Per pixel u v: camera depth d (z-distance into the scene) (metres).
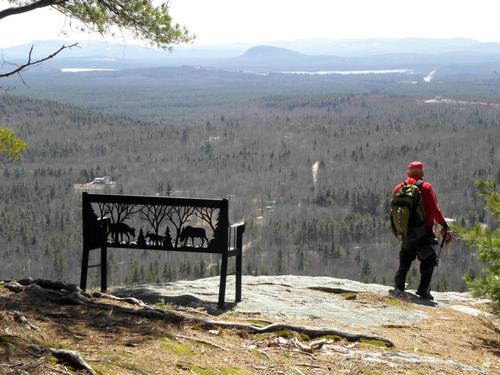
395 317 7.50
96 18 9.11
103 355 4.07
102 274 7.97
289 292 8.35
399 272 9.37
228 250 7.31
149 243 7.56
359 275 169.75
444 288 115.56
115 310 5.45
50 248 177.12
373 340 5.87
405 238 9.14
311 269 175.38
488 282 7.43
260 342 5.35
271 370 4.54
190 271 140.38
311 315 7.05
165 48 9.36
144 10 8.80
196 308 7.05
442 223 9.03
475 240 7.66
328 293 8.52
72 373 3.56
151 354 4.31
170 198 7.45
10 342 3.92
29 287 5.75
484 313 8.45
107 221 7.75
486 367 5.64
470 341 6.73
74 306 5.46
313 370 4.73
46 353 3.77
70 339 4.45
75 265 165.88
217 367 4.33
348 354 5.29
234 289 8.37
